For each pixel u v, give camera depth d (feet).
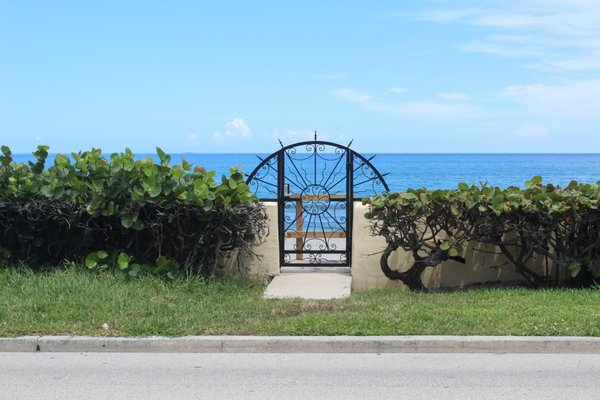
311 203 39.01
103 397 19.31
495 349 24.25
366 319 26.50
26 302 28.68
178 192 33.83
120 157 34.71
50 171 35.22
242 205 34.73
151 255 35.22
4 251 34.58
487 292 32.91
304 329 25.27
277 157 38.52
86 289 30.48
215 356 23.90
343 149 38.40
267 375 21.49
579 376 21.33
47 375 21.52
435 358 23.52
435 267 36.88
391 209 34.45
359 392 19.72
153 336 24.94
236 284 34.83
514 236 36.35
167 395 19.47
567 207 33.65
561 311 27.94
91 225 34.78
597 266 35.22
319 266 38.86
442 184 172.96
